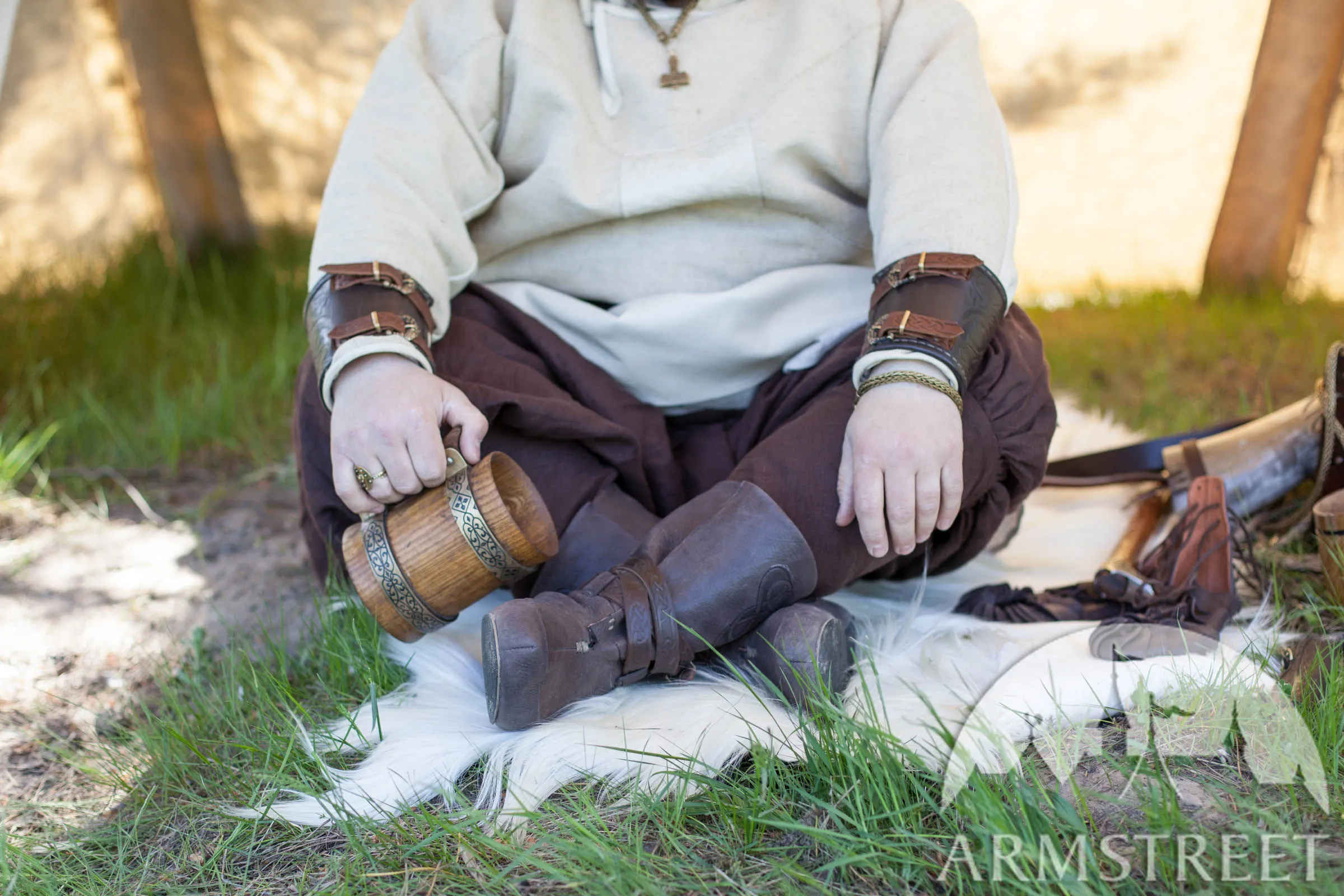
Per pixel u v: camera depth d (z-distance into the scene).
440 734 1.36
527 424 1.58
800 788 1.18
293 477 2.77
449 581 1.37
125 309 4.10
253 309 4.32
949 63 1.69
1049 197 5.80
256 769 1.36
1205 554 1.74
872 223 1.67
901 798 1.15
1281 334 3.56
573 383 1.74
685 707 1.33
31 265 4.34
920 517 1.36
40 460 2.82
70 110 4.93
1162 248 5.62
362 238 1.57
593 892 1.04
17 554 2.26
